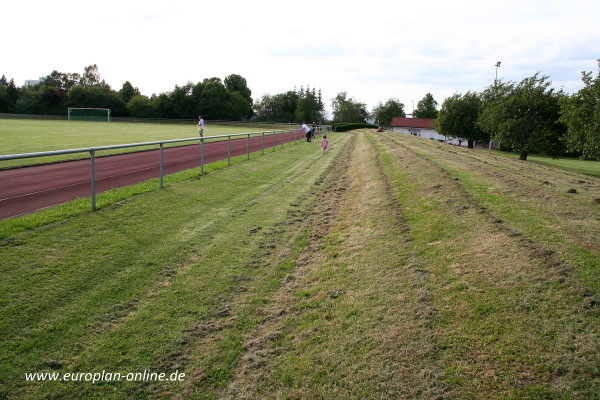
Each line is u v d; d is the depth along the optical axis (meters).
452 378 3.02
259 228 7.84
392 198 8.96
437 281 4.56
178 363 3.67
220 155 20.03
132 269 5.49
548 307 3.65
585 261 4.37
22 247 5.69
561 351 3.09
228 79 113.38
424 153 16.55
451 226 6.24
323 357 3.58
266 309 4.66
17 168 13.12
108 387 3.33
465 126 48.78
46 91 81.50
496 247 5.10
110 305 4.55
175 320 4.36
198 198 9.77
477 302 3.94
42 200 8.77
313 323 4.21
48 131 35.53
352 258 5.91
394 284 4.73
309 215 9.02
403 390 3.00
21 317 4.11
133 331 4.11
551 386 2.78
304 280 5.42
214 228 7.61
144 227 7.19
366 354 3.51
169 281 5.28
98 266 5.41
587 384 2.74
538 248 4.82
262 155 19.97
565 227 5.57
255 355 3.74
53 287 4.74
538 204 7.02
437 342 3.47
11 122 53.28
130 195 9.22
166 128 52.81
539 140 30.19
